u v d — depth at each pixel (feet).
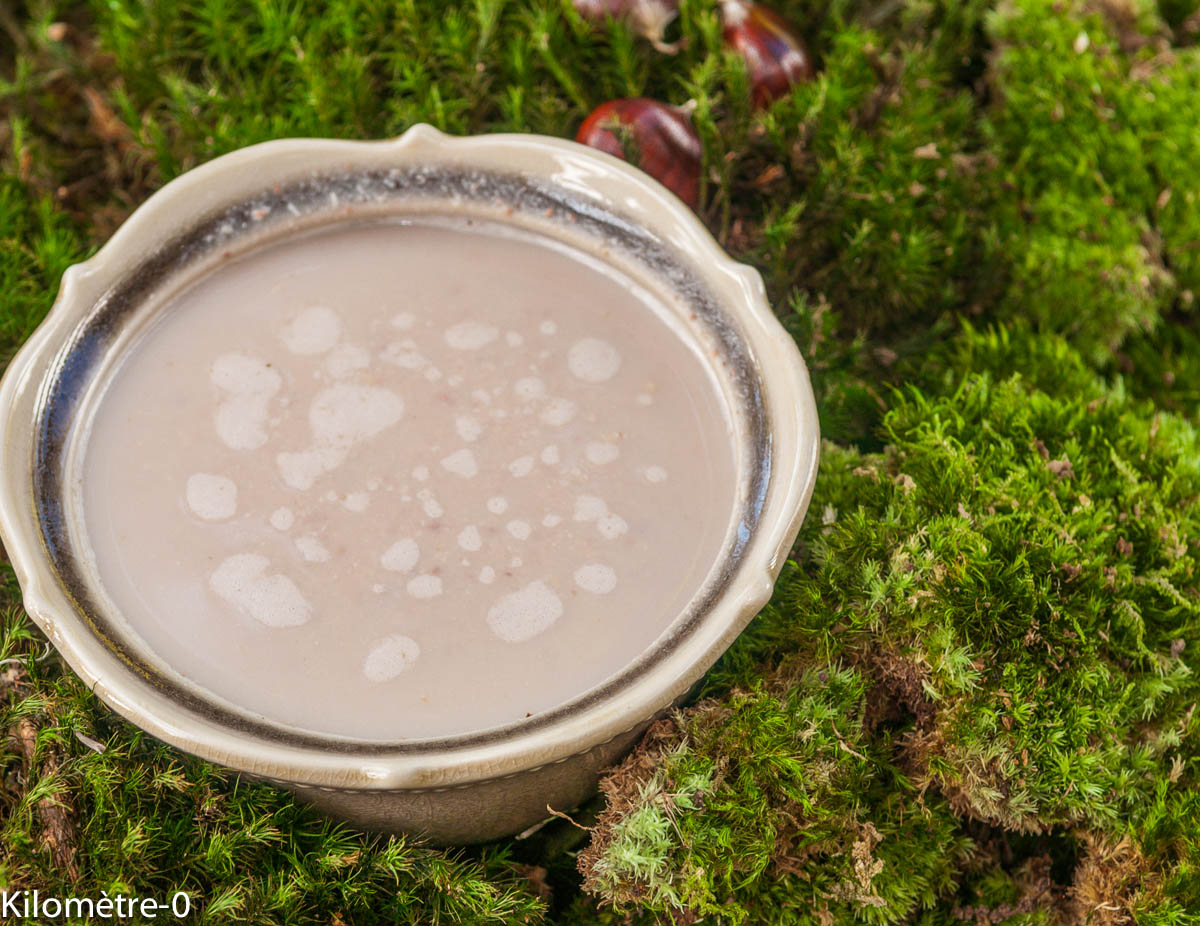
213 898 1.48
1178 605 1.64
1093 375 1.83
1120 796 1.58
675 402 1.58
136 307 1.59
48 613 1.41
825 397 1.79
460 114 1.92
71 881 1.48
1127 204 1.91
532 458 1.54
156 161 1.88
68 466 1.52
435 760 1.37
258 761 1.37
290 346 1.59
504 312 1.62
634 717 1.39
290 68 1.94
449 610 1.47
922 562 1.59
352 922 1.51
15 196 1.86
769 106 1.89
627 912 1.54
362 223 1.66
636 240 1.63
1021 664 1.58
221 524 1.50
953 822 1.61
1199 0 2.03
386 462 1.53
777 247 1.82
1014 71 1.96
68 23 2.02
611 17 1.87
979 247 1.93
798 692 1.57
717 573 1.48
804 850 1.55
